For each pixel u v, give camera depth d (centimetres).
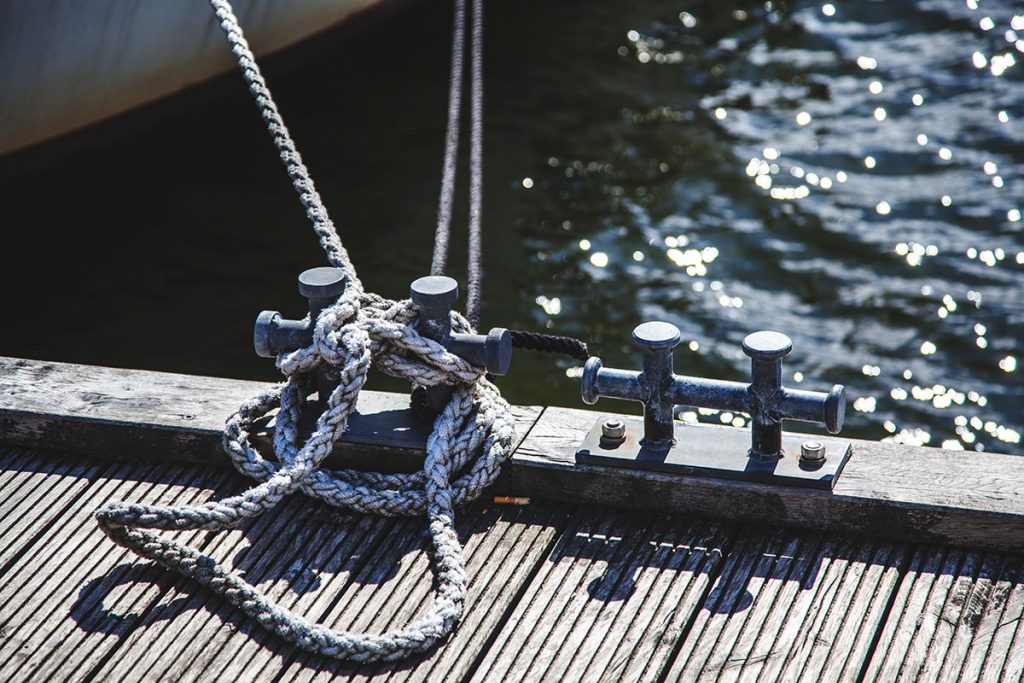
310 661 262
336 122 1028
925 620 260
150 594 281
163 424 327
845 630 259
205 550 295
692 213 909
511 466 306
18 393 344
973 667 247
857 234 866
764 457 294
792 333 775
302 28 987
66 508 314
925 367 734
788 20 1192
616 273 849
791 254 854
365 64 1083
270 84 1007
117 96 888
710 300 813
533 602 274
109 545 298
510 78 1107
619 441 306
